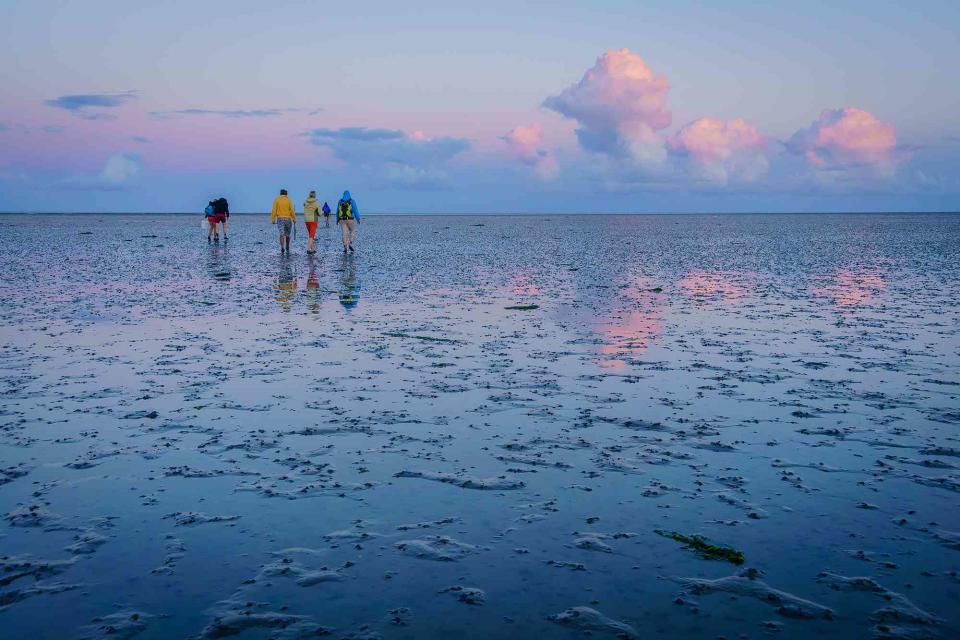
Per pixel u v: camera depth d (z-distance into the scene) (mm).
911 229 79312
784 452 5852
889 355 9891
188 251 34781
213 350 10234
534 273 23750
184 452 5859
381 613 3416
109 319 13188
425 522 4492
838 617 3383
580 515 4594
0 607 3492
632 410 7125
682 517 4559
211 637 3221
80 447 5977
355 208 31844
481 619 3361
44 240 46344
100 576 3803
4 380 8352
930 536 4266
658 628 3285
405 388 8023
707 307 15117
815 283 20469
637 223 119812
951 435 6297
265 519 4539
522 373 8781
